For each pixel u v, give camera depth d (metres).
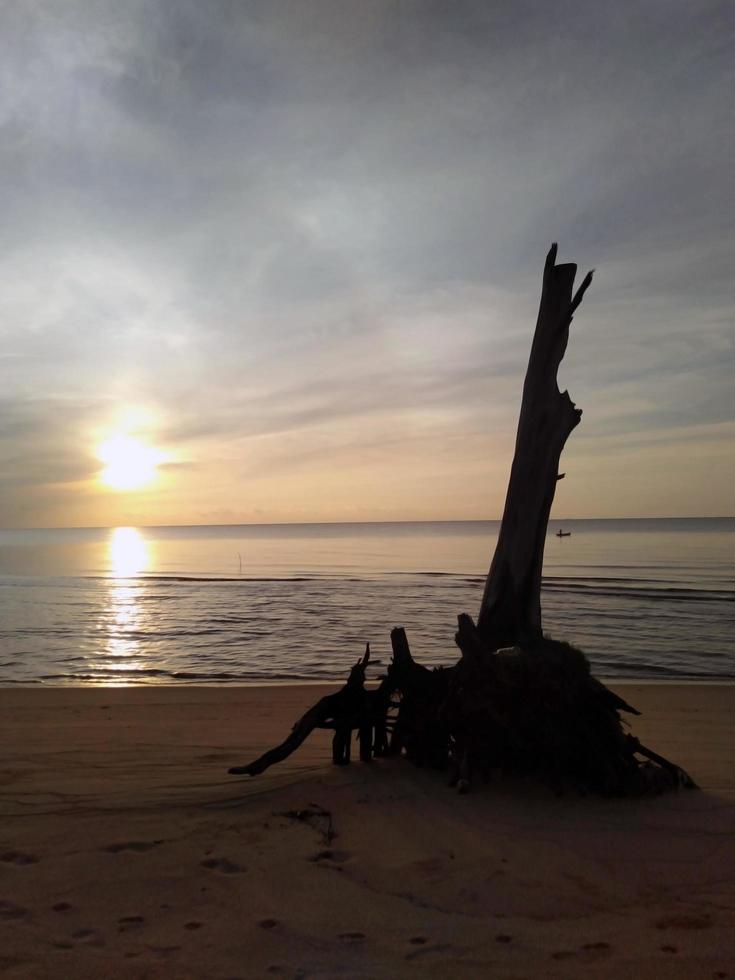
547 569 42.56
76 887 3.48
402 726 5.69
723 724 8.70
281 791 4.99
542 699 4.99
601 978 2.69
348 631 19.97
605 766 4.86
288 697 10.70
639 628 20.56
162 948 2.91
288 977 2.70
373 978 2.69
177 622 21.86
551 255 6.61
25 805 4.77
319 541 106.25
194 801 4.84
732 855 3.89
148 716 8.99
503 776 5.09
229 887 3.48
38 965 2.77
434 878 3.61
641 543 74.12
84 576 42.94
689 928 3.08
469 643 5.34
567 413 6.45
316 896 3.40
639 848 3.99
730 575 38.03
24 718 8.80
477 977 2.70
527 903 3.34
